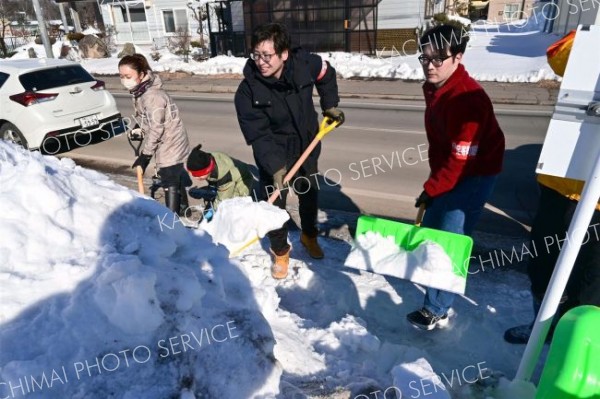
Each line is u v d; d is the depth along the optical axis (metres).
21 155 2.19
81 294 1.64
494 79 11.59
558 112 1.64
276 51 2.77
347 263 2.62
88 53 22.59
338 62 15.26
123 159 6.89
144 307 1.62
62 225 1.86
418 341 2.77
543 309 1.90
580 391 1.48
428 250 2.43
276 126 3.20
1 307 1.54
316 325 2.70
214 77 15.26
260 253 3.73
